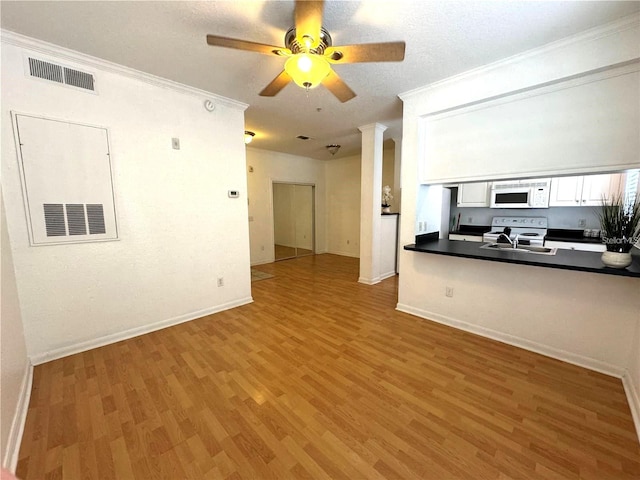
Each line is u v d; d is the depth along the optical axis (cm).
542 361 216
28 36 190
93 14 168
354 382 191
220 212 317
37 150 204
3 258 171
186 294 295
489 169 248
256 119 370
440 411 164
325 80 192
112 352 231
